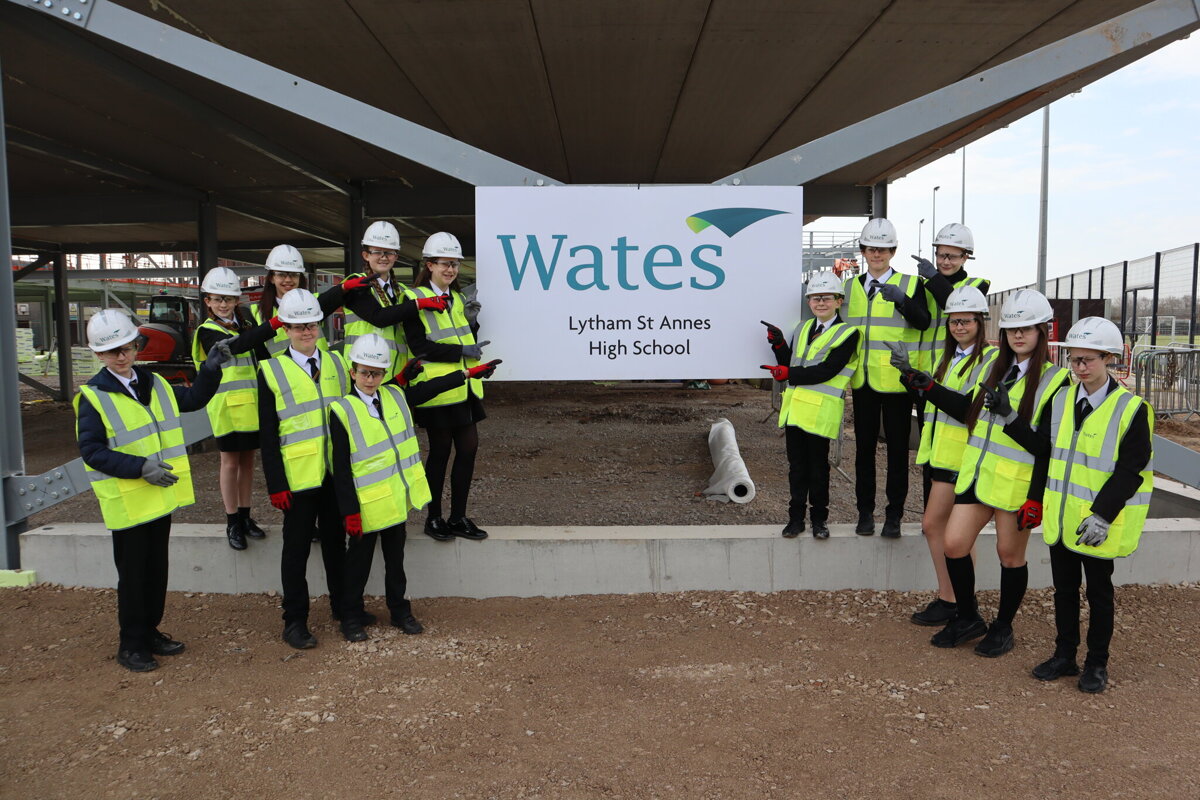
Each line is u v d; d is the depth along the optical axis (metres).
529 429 12.09
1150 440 3.60
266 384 4.36
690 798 3.04
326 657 4.36
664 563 5.26
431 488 5.23
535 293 5.67
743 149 12.88
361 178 14.27
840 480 8.49
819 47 8.33
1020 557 4.19
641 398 16.45
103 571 5.48
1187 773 3.20
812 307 5.03
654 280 5.66
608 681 4.05
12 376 5.56
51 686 4.03
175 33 5.38
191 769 3.26
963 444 4.46
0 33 7.13
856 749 3.39
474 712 3.73
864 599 5.16
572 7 7.28
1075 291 20.55
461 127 11.44
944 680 4.04
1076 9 7.37
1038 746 3.41
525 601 5.21
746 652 4.40
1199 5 5.05
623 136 11.98
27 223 15.32
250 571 5.34
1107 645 3.89
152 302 16.39
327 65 8.77
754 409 14.34
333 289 4.82
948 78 9.37
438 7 7.25
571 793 3.07
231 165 13.02
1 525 5.52
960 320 4.41
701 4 7.21
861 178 14.41
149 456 4.14
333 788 3.12
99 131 10.89
